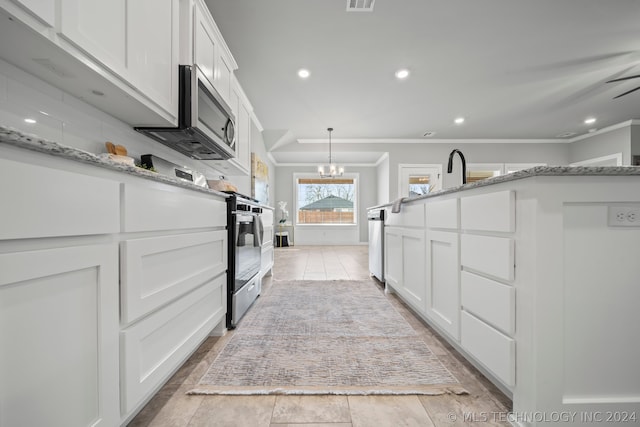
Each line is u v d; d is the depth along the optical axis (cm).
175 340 112
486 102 420
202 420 97
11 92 99
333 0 214
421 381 120
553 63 312
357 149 630
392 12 228
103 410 73
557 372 85
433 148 627
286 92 382
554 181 85
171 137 179
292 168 771
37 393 58
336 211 776
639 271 87
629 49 285
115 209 79
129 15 117
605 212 87
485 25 246
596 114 471
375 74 333
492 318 104
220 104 202
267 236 320
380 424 96
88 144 132
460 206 129
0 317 51
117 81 113
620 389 87
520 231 92
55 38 85
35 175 57
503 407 104
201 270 136
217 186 249
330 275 352
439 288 150
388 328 178
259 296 253
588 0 217
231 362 136
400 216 216
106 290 75
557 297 85
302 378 122
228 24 241
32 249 57
